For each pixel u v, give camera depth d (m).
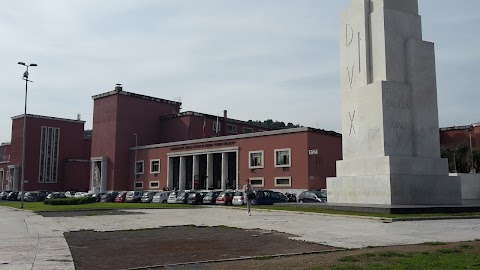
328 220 22.34
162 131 83.00
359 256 11.20
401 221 21.00
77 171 101.19
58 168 100.50
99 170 80.06
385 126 28.03
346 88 31.84
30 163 96.44
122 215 29.64
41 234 18.38
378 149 28.22
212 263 11.07
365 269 9.32
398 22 29.77
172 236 17.25
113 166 76.81
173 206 40.19
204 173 70.94
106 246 14.62
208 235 17.38
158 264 11.18
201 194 48.16
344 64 32.28
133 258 12.17
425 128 29.03
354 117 30.56
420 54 29.56
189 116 78.56
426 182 27.45
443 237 15.34
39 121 98.94
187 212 31.83
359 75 30.69
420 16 30.56
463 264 9.65
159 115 83.44
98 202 54.28
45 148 99.06
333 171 55.34
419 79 29.31
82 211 35.16
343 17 32.72
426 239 14.86
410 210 23.88
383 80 28.89
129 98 79.38
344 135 31.56
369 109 29.12
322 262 10.62
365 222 20.94
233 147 61.59
